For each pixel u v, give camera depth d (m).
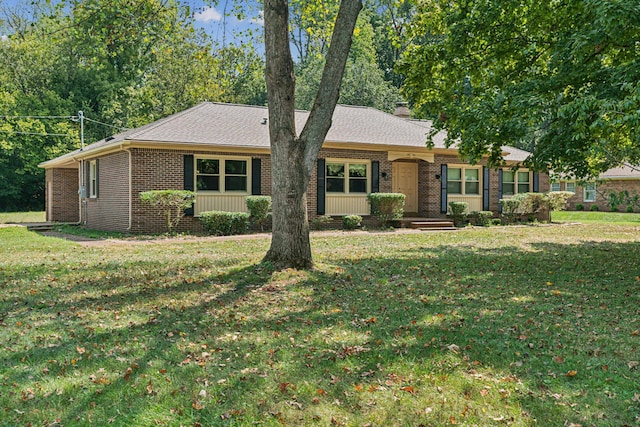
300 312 6.24
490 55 11.41
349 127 20.83
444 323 5.73
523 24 11.06
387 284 7.96
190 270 9.02
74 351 4.90
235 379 4.21
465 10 11.09
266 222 17.98
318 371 4.37
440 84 12.27
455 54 11.33
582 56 8.91
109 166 18.02
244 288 7.46
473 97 11.77
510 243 14.13
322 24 11.60
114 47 13.02
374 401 3.82
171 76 36.34
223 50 12.02
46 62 35.56
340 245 13.34
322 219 18.81
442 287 7.77
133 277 8.47
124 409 3.72
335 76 8.43
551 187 34.22
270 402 3.81
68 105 35.06
